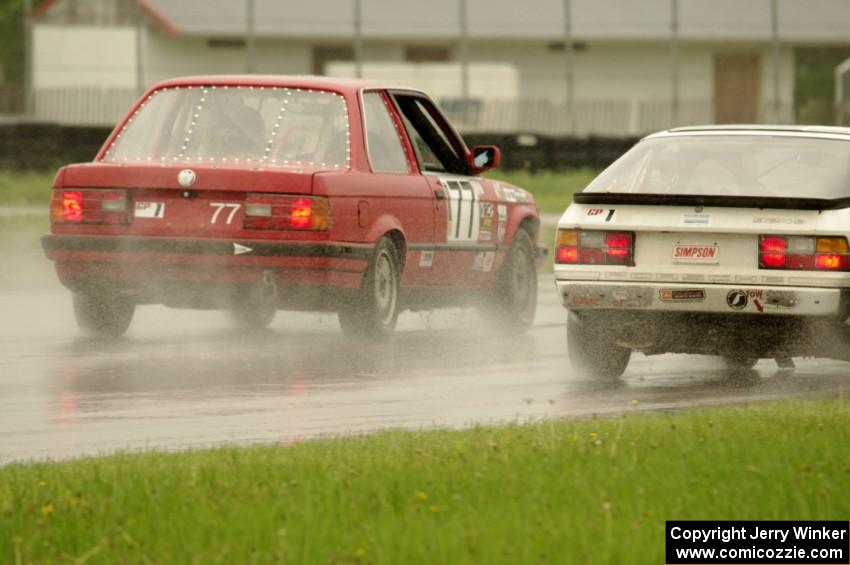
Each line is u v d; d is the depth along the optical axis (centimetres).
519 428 2808
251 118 4312
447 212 4569
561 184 12175
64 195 4231
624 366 3778
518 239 4969
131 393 3453
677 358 4188
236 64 16575
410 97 4675
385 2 16912
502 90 15762
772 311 3366
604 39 16850
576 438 2595
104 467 2430
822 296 3328
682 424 2773
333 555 1827
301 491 2152
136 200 4172
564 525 1938
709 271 3412
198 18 16288
